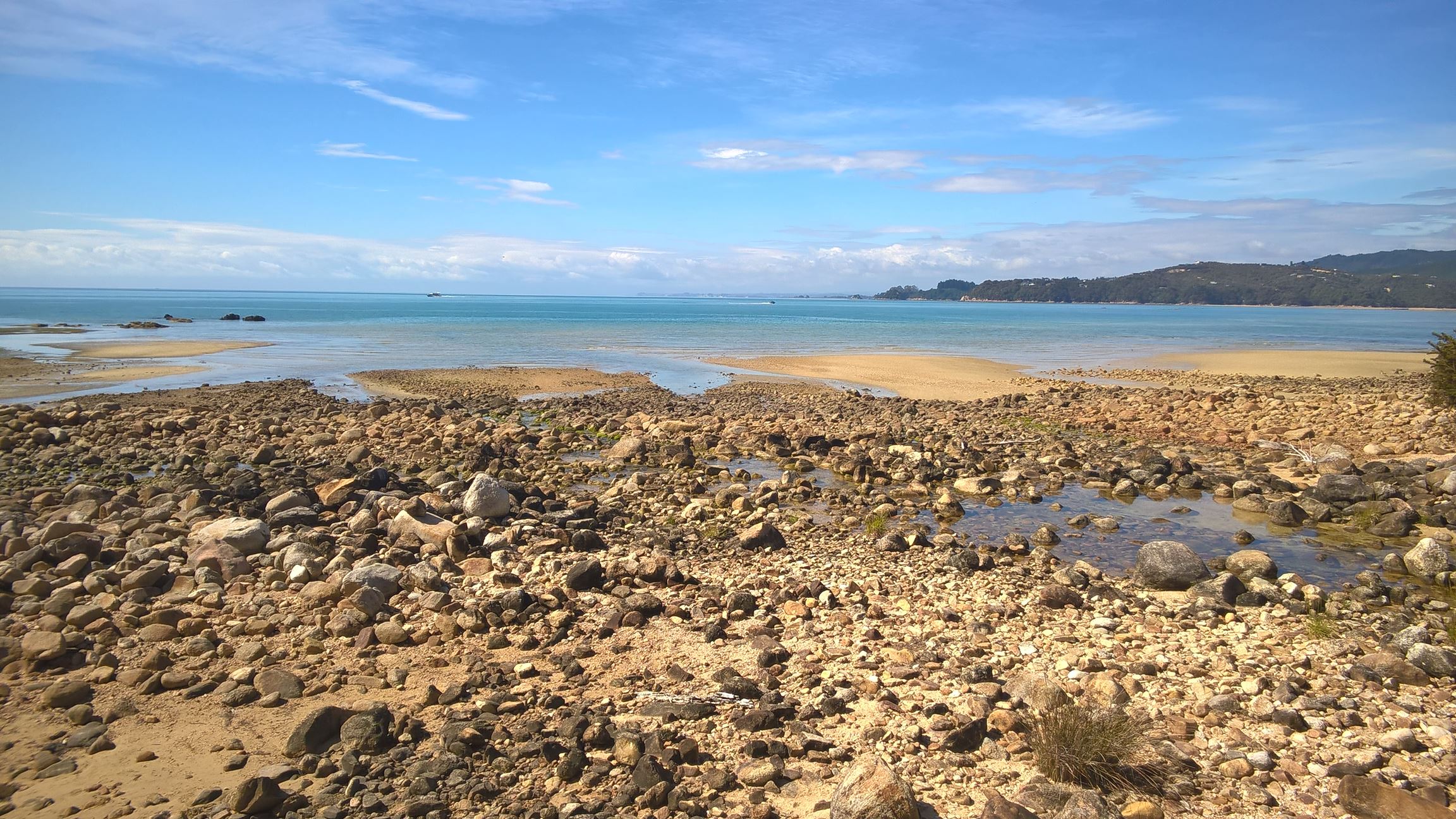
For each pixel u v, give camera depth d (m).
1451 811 5.93
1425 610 11.09
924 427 27.83
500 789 6.34
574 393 38.41
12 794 6.24
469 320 117.75
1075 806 5.83
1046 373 49.88
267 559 11.92
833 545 14.09
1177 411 31.44
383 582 10.74
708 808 6.15
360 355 55.88
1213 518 16.66
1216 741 7.20
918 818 5.84
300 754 6.82
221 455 20.50
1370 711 7.79
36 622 9.49
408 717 7.28
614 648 9.28
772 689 8.21
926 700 7.97
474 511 14.85
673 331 93.69
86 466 20.05
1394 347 73.75
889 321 134.25
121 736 7.15
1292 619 10.66
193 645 8.91
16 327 81.44
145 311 132.75
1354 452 23.34
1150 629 10.09
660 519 15.96
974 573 12.52
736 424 27.69
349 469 18.00
